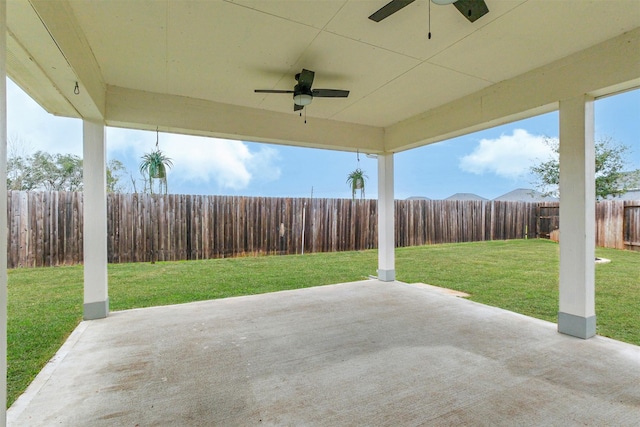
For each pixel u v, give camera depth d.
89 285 3.82
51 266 6.30
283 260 7.91
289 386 2.39
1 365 1.30
